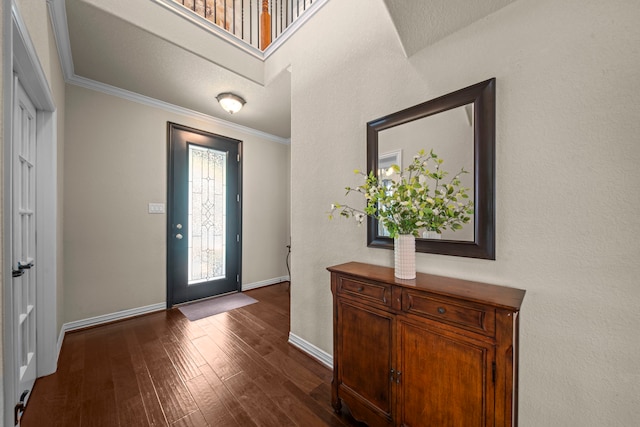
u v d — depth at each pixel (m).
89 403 1.51
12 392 0.92
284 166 4.34
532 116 1.08
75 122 2.41
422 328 1.11
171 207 3.04
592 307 0.97
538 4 1.07
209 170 3.41
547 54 1.05
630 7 0.90
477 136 1.21
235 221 3.68
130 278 2.75
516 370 1.01
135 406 1.49
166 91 2.72
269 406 1.50
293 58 2.26
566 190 1.01
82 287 2.46
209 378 1.75
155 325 2.57
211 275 3.43
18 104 1.36
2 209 0.87
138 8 1.83
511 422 0.89
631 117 0.90
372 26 1.66
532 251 1.09
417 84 1.44
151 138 2.89
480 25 1.22
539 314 1.07
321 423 1.39
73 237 2.41
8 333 0.90
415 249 1.41
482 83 1.19
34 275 1.68
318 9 2.03
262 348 2.15
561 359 1.03
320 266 1.99
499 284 1.17
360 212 1.72
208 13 2.81
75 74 2.36
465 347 0.99
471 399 0.97
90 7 1.66
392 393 1.21
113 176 2.64
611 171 0.93
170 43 2.00
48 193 1.79
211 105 3.04
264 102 2.97
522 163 1.11
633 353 0.90
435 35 1.35
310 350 2.04
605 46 0.94
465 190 1.26
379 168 1.60
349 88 1.80
